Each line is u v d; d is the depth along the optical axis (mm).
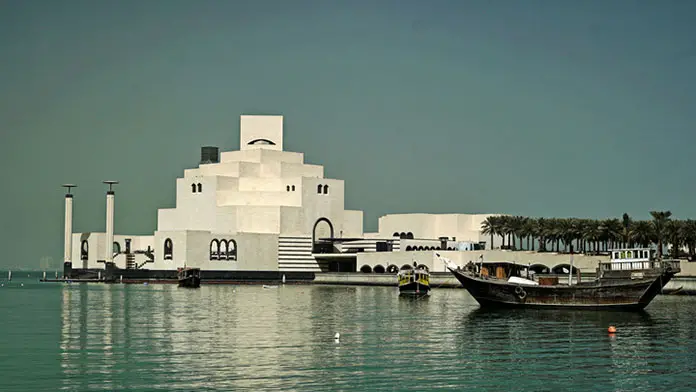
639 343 96938
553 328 111312
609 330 105312
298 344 94250
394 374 77000
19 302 163875
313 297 179250
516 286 140375
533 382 74562
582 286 135625
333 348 91312
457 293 199375
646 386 73438
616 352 90375
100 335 102188
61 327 111188
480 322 118500
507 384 73688
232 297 179000
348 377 75312
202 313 133000
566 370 80000
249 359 83625
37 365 80062
